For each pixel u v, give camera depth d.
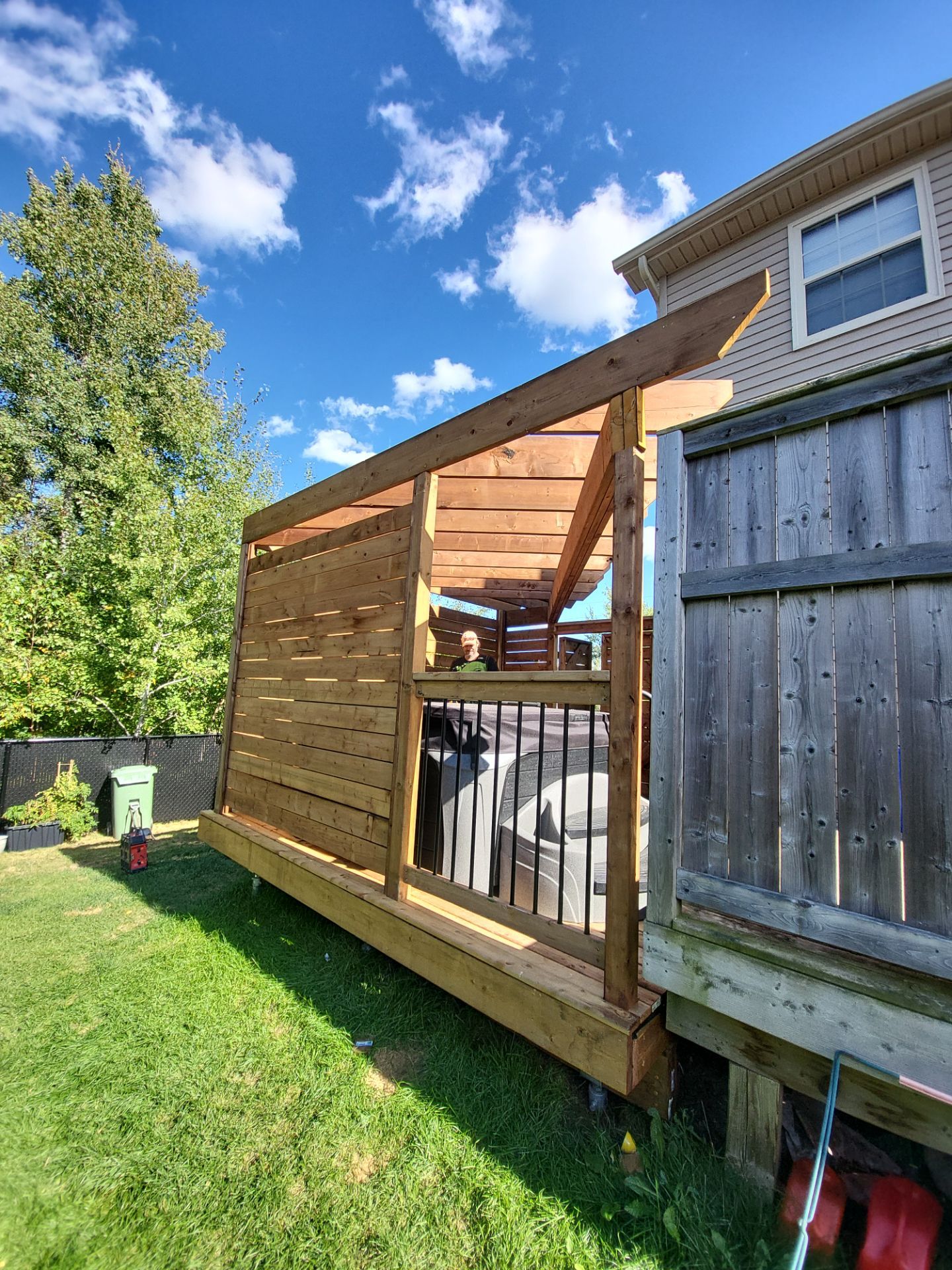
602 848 2.47
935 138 4.53
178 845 5.59
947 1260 1.29
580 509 3.47
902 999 1.29
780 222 5.39
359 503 3.88
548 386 2.24
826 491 1.56
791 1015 1.45
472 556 5.49
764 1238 1.40
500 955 2.04
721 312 1.74
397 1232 1.50
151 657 7.14
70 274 14.41
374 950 2.99
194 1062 2.17
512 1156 1.72
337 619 3.30
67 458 13.41
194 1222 1.54
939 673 1.32
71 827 5.68
